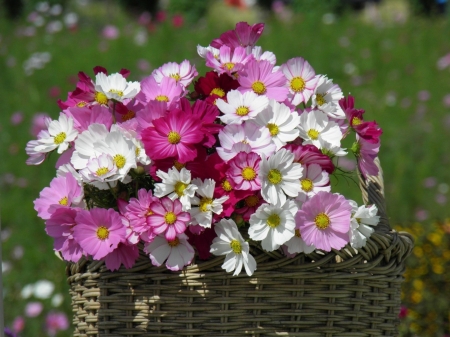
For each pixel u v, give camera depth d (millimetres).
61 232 1417
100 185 1407
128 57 6219
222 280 1417
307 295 1427
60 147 1459
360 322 1451
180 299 1424
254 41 1573
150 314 1432
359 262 1443
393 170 4445
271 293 1419
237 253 1380
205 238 1413
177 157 1396
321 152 1416
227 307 1419
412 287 2688
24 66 5910
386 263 1468
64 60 6137
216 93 1502
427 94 5414
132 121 1446
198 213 1382
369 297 1449
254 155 1383
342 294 1434
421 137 4754
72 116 1485
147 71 5555
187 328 1425
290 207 1380
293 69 1499
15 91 5488
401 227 2881
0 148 4566
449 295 2672
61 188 1440
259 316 1422
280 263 1411
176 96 1487
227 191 1396
